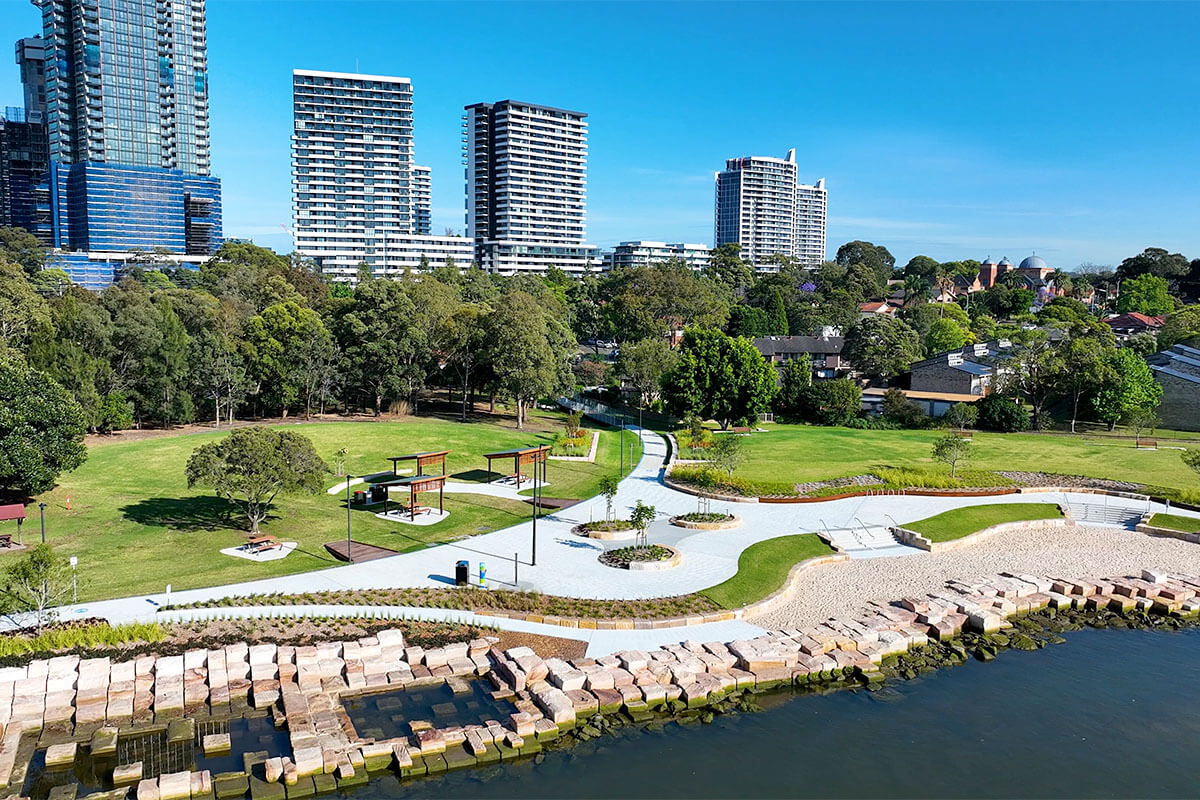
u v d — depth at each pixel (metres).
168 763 29.33
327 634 37.94
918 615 43.84
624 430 101.50
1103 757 31.39
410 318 103.00
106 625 36.75
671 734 32.25
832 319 183.50
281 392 95.06
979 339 165.25
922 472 72.81
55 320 83.56
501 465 77.50
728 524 57.25
